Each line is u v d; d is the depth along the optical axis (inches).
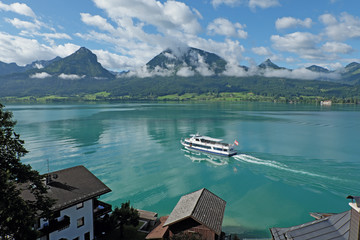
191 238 1279.5
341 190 2326.5
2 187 759.7
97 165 3164.4
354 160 3208.7
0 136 842.2
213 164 3208.7
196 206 1444.4
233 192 2356.1
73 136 4985.2
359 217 682.2
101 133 5339.6
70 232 1357.0
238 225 1800.0
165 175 2822.3
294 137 4867.1
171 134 5255.9
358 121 7342.5
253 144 4254.4
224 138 4798.2
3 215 741.3
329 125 6550.2
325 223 854.5
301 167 2965.1
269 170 2913.4
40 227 1233.4
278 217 1904.5
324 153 3587.6
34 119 7805.1
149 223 1770.4
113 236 1562.5
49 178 1378.0
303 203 2106.3
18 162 912.9
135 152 3796.8
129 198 2241.6
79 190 1411.2
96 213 1539.1
